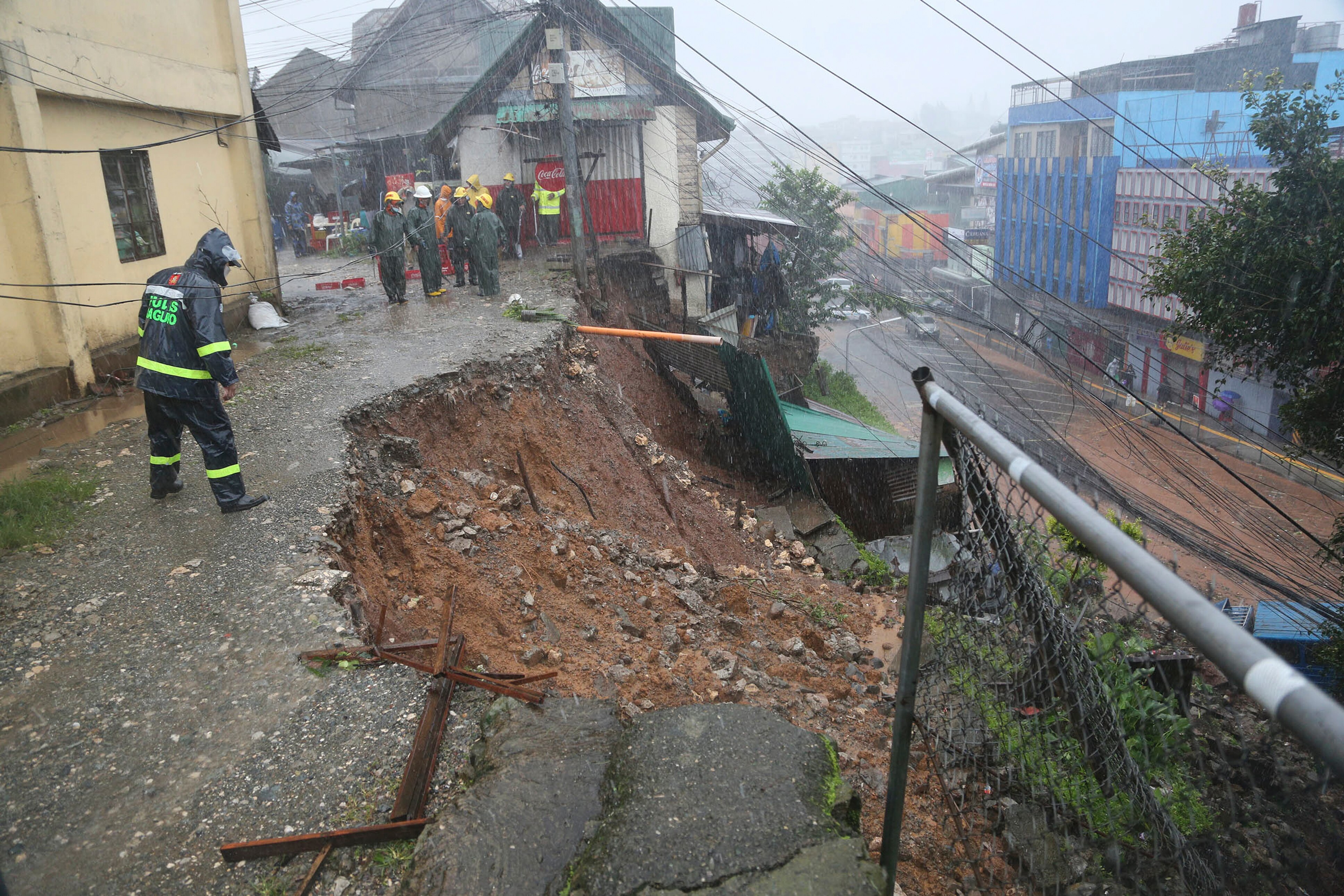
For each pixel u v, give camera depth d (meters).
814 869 2.28
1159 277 12.88
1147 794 3.24
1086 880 3.08
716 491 12.62
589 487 8.89
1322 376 11.88
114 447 7.25
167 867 2.92
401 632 4.70
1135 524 13.63
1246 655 0.91
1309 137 11.27
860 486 14.02
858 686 6.38
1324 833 4.36
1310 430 11.82
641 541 7.87
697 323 17.67
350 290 16.58
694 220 20.33
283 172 35.34
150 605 4.61
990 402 22.41
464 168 19.48
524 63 18.50
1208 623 0.98
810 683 6.09
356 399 7.81
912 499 13.99
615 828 2.50
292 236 28.41
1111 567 1.20
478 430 8.48
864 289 24.09
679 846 2.38
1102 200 31.84
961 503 2.62
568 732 3.21
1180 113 31.30
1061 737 2.98
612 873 2.33
